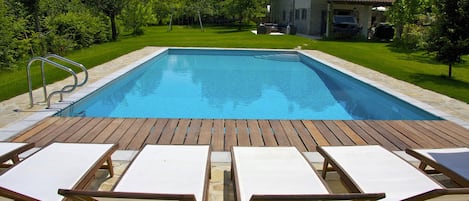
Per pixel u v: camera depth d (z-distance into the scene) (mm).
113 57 13250
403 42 18719
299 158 3312
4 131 5000
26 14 14969
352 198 2193
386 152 3512
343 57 14062
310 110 8297
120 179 2836
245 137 5027
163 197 2217
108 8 21750
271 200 2148
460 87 8656
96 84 8234
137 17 27078
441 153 3629
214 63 14469
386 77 9875
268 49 16484
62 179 2846
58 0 18375
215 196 3412
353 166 3189
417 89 8375
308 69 13383
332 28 23812
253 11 35688
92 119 5695
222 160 4195
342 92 10125
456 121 5941
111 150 3484
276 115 7883
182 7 43406
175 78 11672
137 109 8125
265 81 11438
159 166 3080
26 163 3098
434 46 9984
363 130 5461
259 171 3027
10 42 11625
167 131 5199
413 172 3100
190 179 2865
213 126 5484
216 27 39750
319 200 2178
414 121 5965
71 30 17094
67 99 6824
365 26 25078
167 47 17016
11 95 7164
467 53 9594
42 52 14375
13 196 2424
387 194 2742
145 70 12391
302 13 28422
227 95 9648
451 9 9508
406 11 18891
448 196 2295
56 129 5176
